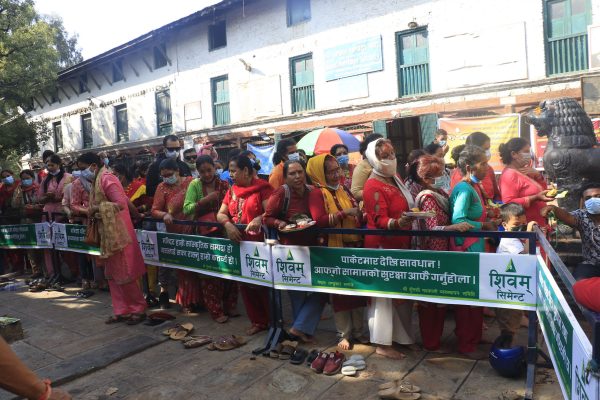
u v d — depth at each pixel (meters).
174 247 5.02
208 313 5.11
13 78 15.05
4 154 17.95
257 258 4.12
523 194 4.14
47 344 4.40
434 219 3.47
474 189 3.67
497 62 11.19
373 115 13.14
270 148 13.26
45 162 6.96
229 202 4.45
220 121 17.25
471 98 11.60
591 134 4.95
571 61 10.48
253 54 15.79
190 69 17.84
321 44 14.11
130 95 20.66
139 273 4.89
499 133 9.70
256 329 4.39
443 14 11.88
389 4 12.71
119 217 4.75
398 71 12.71
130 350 4.09
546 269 2.69
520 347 3.22
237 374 3.57
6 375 1.47
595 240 3.89
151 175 6.13
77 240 6.24
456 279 3.22
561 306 2.18
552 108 5.04
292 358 3.71
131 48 19.08
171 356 4.00
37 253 7.27
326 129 8.85
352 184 4.64
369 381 3.33
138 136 20.55
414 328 4.37
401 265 3.41
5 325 4.46
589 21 10.22
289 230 3.59
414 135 13.07
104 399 3.31
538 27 10.70
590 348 1.66
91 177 5.76
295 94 15.00
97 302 5.78
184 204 4.89
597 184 3.97
